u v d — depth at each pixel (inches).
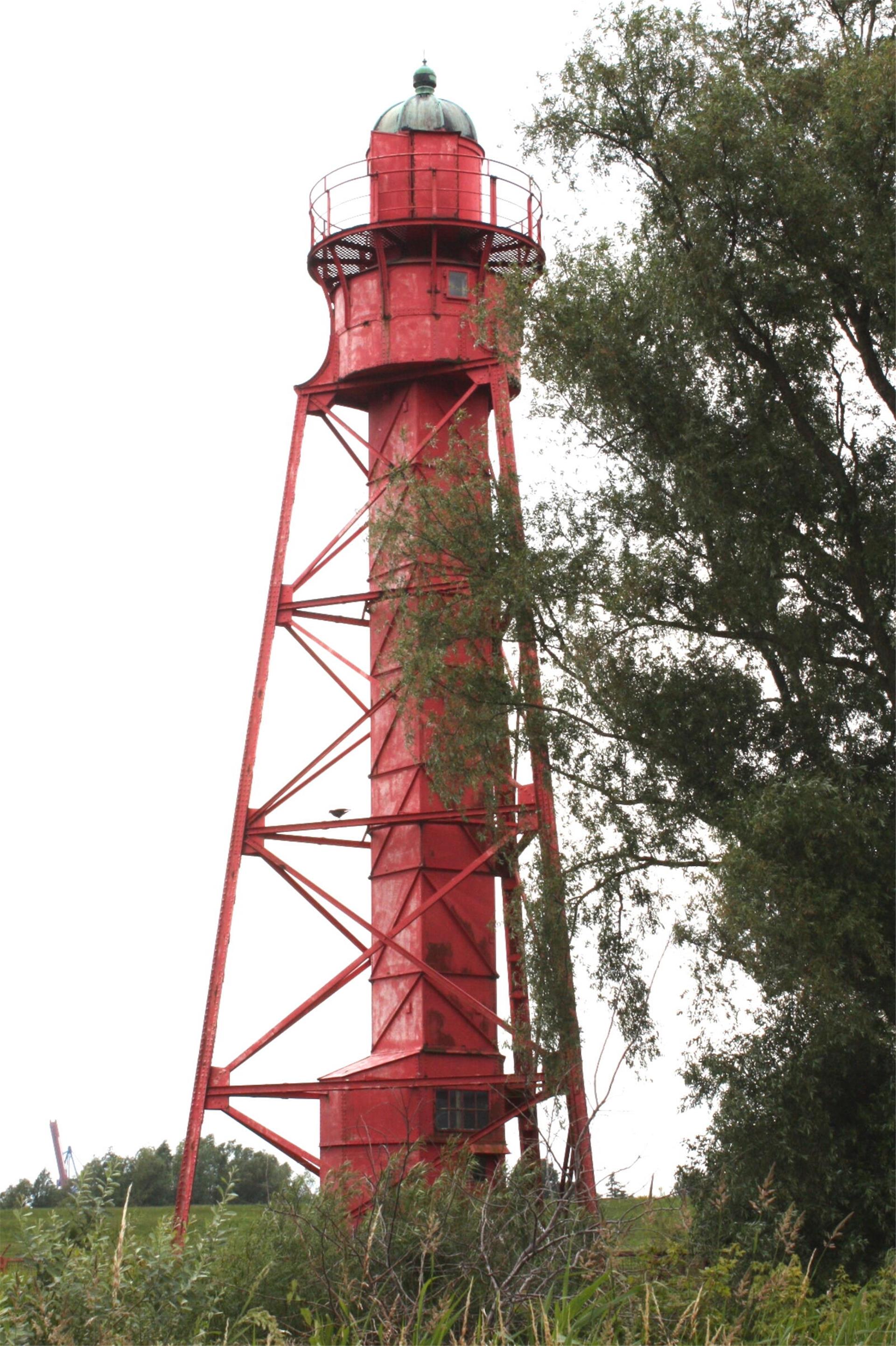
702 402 1134.4
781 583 1130.0
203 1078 1181.1
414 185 1381.6
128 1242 558.3
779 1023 1090.7
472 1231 647.1
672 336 1126.4
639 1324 568.7
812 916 1013.2
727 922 1016.2
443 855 1277.1
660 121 1147.3
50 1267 527.2
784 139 1095.6
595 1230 609.3
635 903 1146.0
